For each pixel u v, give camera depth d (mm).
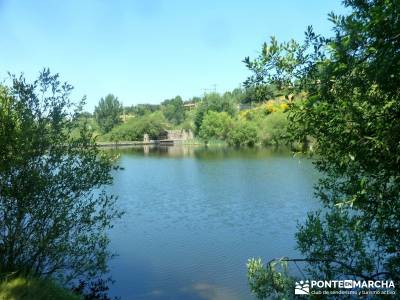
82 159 9156
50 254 8711
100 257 9555
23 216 8398
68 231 8914
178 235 18266
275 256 15023
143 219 21641
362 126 4270
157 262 14531
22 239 8531
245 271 13516
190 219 21641
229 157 59375
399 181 4367
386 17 2918
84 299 9898
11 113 8609
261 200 26297
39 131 8602
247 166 45969
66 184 8836
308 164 46000
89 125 9688
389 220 4969
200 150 80688
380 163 4445
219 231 19000
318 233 6211
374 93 4289
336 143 4891
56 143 8945
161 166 49625
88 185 9023
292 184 32250
